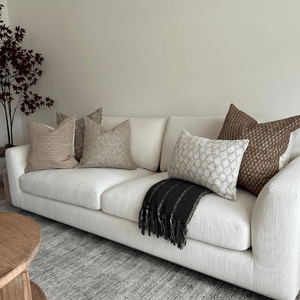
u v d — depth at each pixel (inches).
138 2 112.8
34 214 103.0
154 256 73.8
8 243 45.2
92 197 77.0
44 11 147.3
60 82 149.4
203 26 98.3
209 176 64.1
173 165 72.6
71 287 61.7
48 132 99.0
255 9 87.4
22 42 161.8
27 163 100.1
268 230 51.2
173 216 60.1
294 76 83.8
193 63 102.7
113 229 74.7
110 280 63.8
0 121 170.2
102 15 125.3
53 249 78.1
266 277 52.6
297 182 50.5
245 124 71.9
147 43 113.4
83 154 98.5
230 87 96.0
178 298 57.3
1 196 124.7
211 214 57.8
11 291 42.5
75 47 138.6
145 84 117.2
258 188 64.9
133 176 90.2
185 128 91.0
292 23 82.0
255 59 89.7
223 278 57.8
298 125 66.2
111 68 127.1
